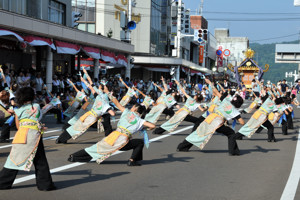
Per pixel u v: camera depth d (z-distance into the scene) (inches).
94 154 289.6
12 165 224.7
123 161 320.2
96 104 377.7
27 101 228.8
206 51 2679.6
